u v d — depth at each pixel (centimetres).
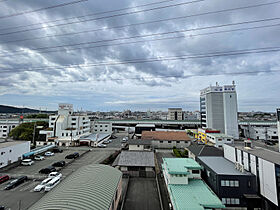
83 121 5325
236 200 1391
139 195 1658
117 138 5684
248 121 6712
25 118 7212
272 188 1276
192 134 6391
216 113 5356
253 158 1501
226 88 5328
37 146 4109
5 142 2970
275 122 6550
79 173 1409
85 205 907
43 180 1934
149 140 3622
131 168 2205
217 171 1523
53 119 4750
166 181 1780
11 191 1728
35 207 930
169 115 12181
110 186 1227
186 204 1162
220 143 3697
